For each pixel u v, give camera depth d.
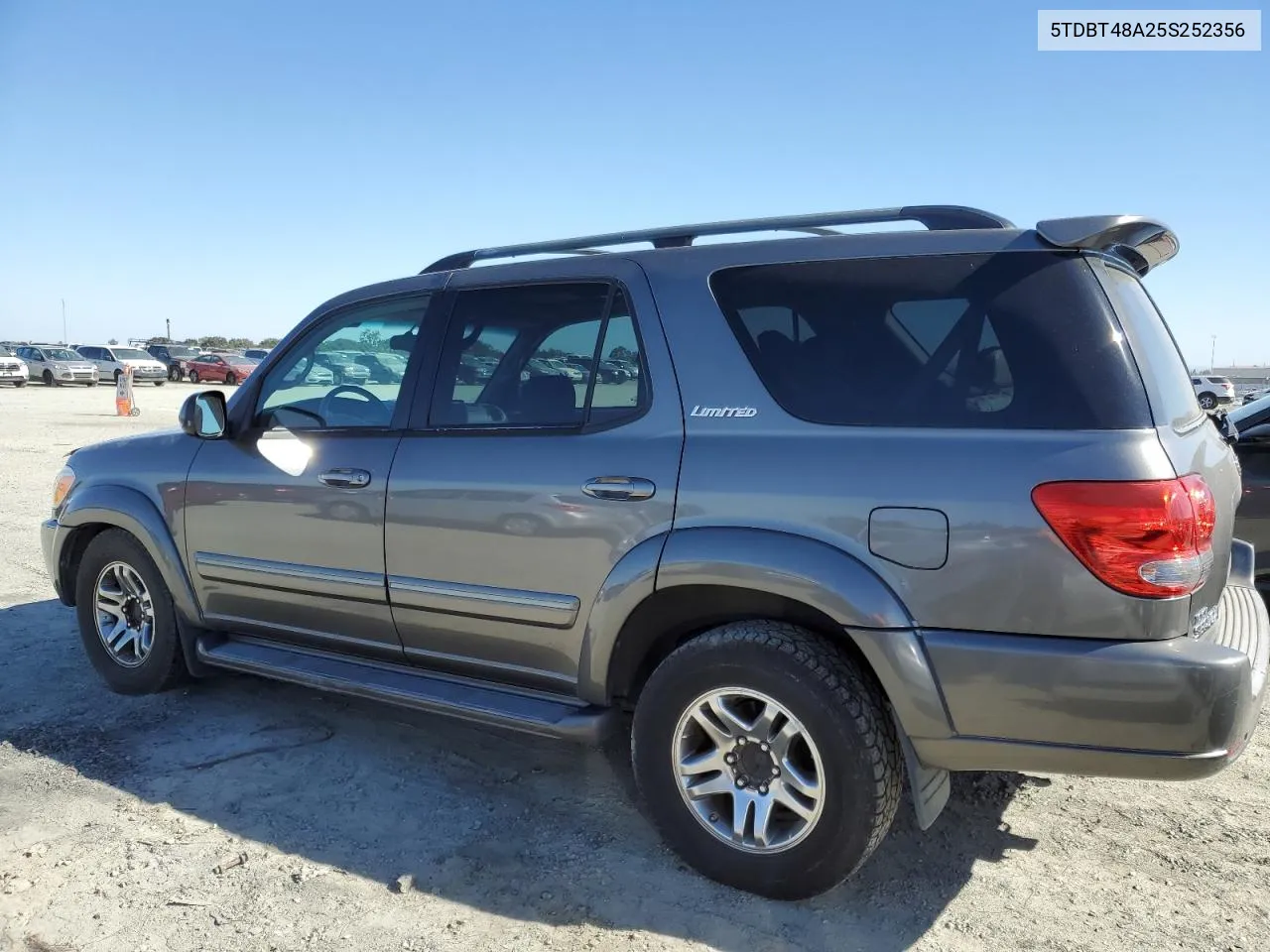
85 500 4.38
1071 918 2.74
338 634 3.78
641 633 3.07
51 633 5.41
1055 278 2.58
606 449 3.04
